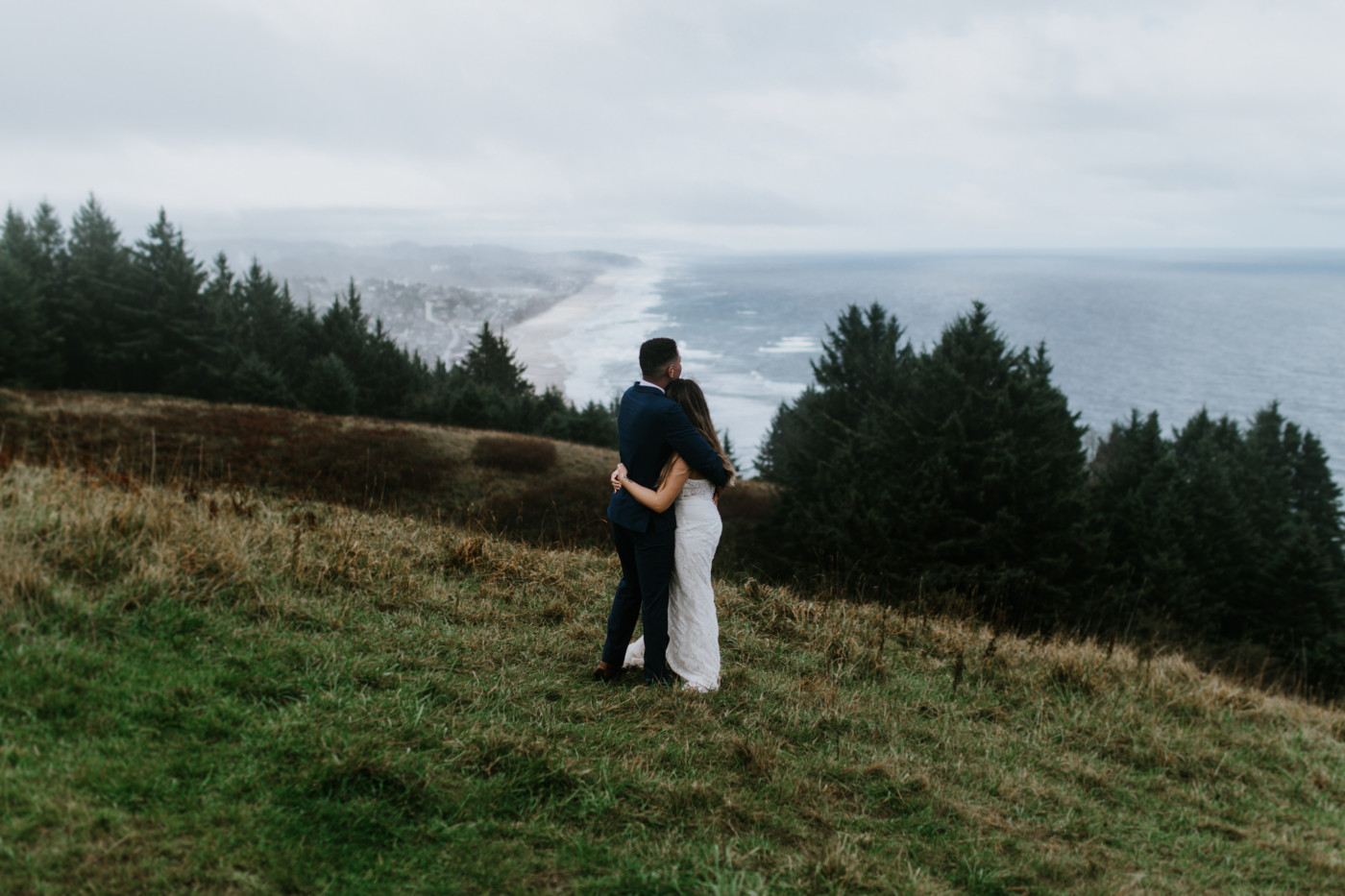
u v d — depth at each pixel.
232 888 1.94
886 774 3.48
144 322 53.81
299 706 2.90
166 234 54.06
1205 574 26.12
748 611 5.99
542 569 5.85
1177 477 28.66
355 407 48.09
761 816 2.88
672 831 2.68
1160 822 3.64
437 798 2.55
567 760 2.94
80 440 18.91
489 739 2.93
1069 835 3.30
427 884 2.14
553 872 2.34
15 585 3.21
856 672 5.09
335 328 61.09
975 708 4.75
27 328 46.75
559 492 22.47
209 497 5.79
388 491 20.30
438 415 46.81
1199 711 5.52
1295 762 4.91
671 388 4.03
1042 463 18.05
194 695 2.78
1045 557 16.97
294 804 2.33
